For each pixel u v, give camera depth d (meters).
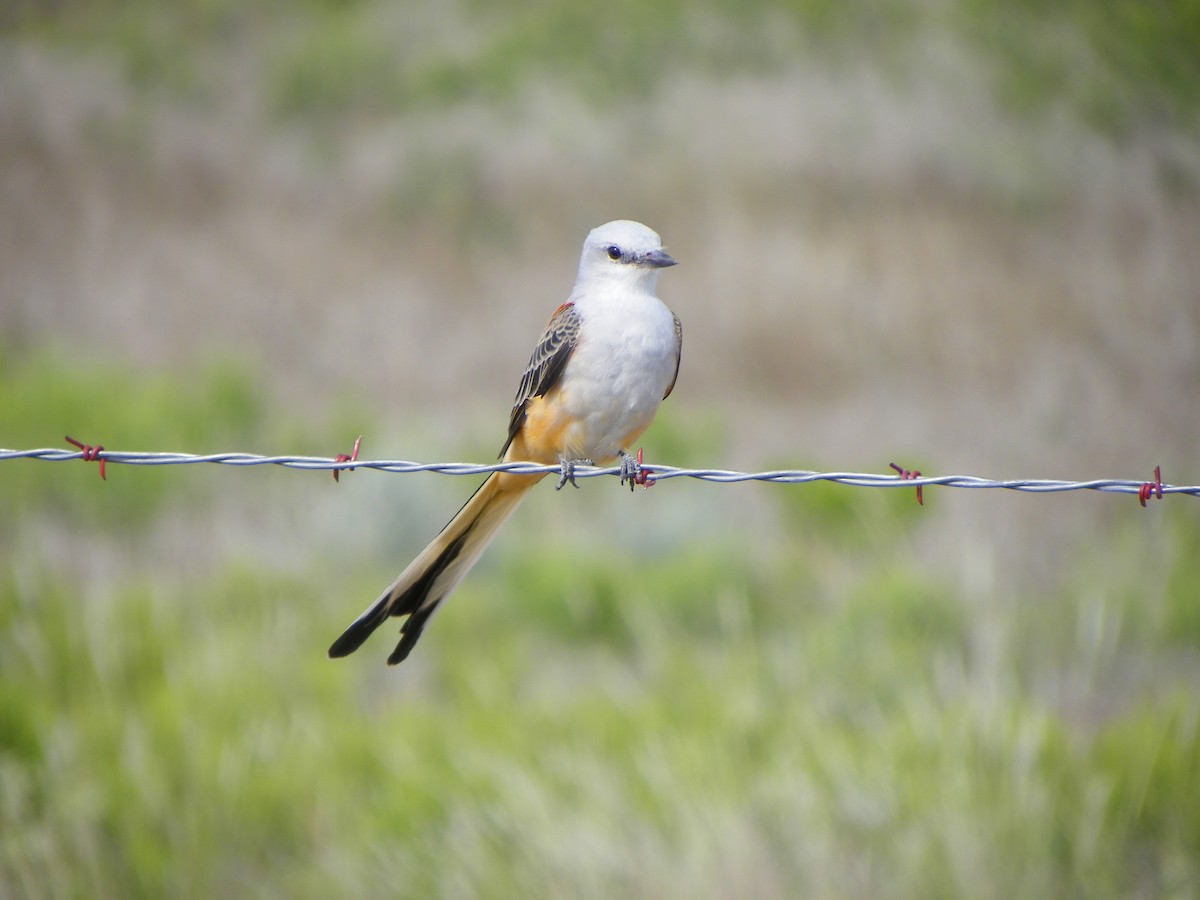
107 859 8.04
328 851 7.99
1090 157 23.42
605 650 10.92
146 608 10.73
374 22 31.73
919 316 18.20
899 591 10.44
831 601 11.34
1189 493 5.75
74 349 18.34
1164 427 15.36
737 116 24.64
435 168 24.97
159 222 23.89
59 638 10.14
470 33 30.28
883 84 25.44
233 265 21.95
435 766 8.50
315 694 9.70
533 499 13.91
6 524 13.01
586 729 8.64
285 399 17.53
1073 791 7.67
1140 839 7.63
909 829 7.27
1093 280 19.41
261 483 14.31
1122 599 10.55
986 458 14.53
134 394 15.77
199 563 12.62
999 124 24.38
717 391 17.12
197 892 7.80
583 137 25.11
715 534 12.46
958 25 26.77
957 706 8.34
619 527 13.11
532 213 23.33
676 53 27.33
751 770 7.97
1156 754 7.94
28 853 7.91
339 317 20.30
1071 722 9.45
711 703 8.79
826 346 17.80
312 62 30.14
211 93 30.02
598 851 7.29
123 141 27.33
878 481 6.02
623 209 22.86
